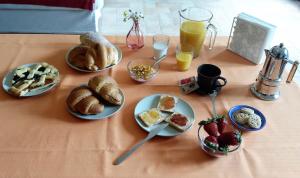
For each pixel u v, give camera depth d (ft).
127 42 4.16
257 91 3.42
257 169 2.52
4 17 6.80
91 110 2.93
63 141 2.68
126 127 2.90
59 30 7.07
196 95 3.36
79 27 7.05
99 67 3.62
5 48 3.93
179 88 3.45
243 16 3.96
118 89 3.23
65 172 2.40
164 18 9.56
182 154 2.63
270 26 3.70
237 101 3.31
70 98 2.98
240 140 2.54
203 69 3.40
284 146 2.76
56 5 6.60
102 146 2.66
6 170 2.40
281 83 3.61
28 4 6.56
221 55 4.12
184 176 2.43
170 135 2.77
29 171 2.40
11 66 3.61
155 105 3.17
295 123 3.04
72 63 3.69
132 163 2.52
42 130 2.78
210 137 2.58
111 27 8.73
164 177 2.41
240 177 2.45
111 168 2.46
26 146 2.61
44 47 4.04
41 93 3.19
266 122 3.03
